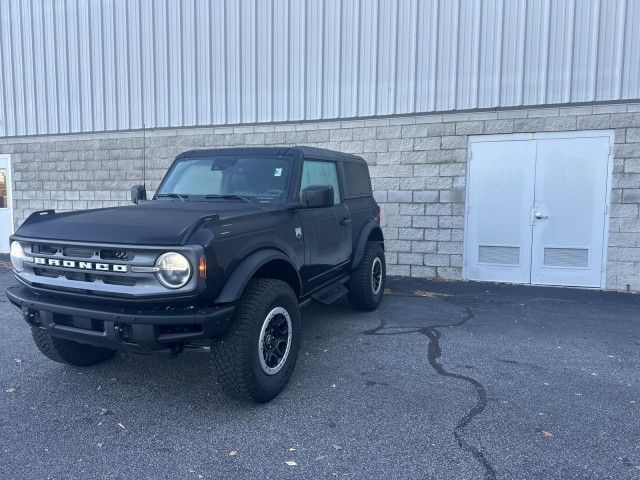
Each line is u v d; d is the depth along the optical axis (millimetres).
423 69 8711
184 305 3467
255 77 9859
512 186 8344
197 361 4871
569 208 8062
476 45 8375
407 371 4621
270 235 4145
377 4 8898
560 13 7922
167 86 10555
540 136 8125
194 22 10211
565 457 3189
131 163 11086
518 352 5141
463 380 4410
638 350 5207
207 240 3443
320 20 9297
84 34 11148
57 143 11727
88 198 11586
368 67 9055
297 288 4527
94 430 3562
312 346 5312
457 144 8594
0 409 3881
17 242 3926
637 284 7828
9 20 11805
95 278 3570
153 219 3750
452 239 8758
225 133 10211
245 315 3695
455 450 3275
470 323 6195
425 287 8281
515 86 8211
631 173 7719
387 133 9016
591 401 3994
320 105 9445
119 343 3506
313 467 3100
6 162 12328
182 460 3184
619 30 7668
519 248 8391
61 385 4316
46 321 3752
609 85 7758
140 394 4145
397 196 9023
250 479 2986
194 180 5133
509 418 3705
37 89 11758
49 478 2990
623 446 3320
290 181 4812
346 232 5844
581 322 6246
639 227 7738
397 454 3234
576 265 8109
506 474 3012
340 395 4109
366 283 6379
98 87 11164
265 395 3881
